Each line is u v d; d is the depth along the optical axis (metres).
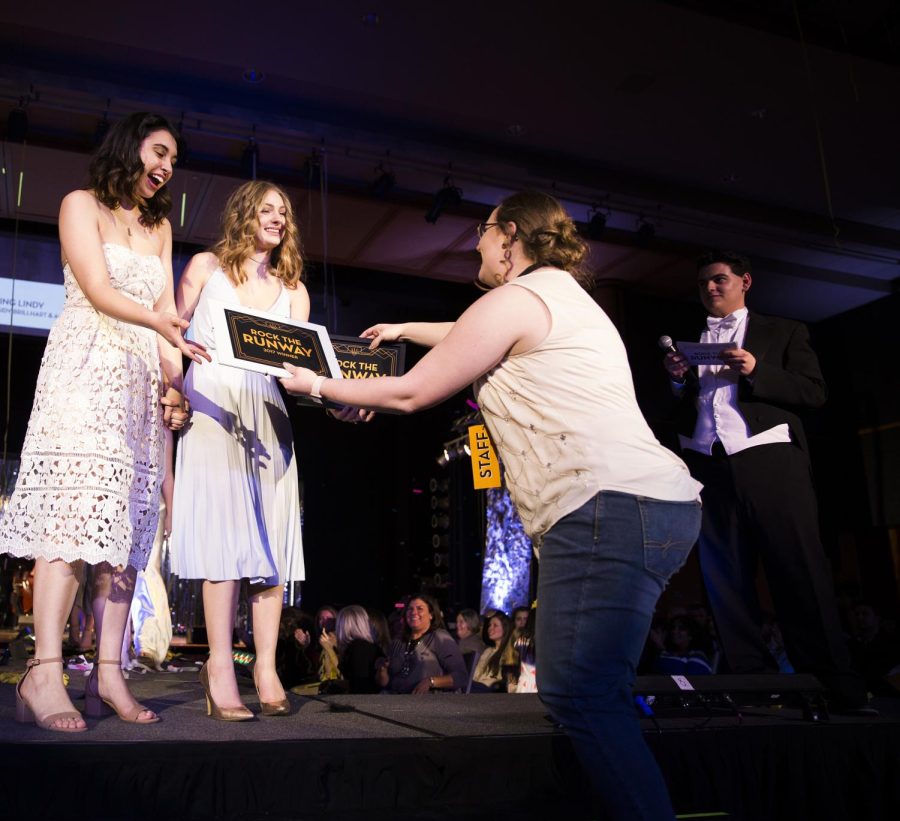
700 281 3.01
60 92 6.68
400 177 8.09
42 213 8.28
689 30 6.29
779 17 6.32
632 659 1.47
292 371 1.75
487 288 1.87
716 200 8.68
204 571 2.20
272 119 7.21
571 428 1.49
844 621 7.45
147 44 6.50
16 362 10.87
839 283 10.16
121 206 2.19
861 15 6.39
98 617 2.14
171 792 1.55
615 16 6.16
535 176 8.08
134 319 1.96
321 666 5.58
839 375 11.10
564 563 1.47
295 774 1.63
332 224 8.66
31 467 2.01
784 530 2.58
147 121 2.17
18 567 9.98
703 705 2.22
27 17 6.16
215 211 8.25
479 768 1.76
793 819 2.05
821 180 8.40
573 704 1.42
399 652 5.00
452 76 6.90
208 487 2.27
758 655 2.70
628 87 6.99
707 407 2.79
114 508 2.01
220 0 5.98
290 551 2.43
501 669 5.48
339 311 11.16
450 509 13.17
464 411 13.03
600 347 1.56
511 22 6.23
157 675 4.08
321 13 6.14
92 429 2.02
